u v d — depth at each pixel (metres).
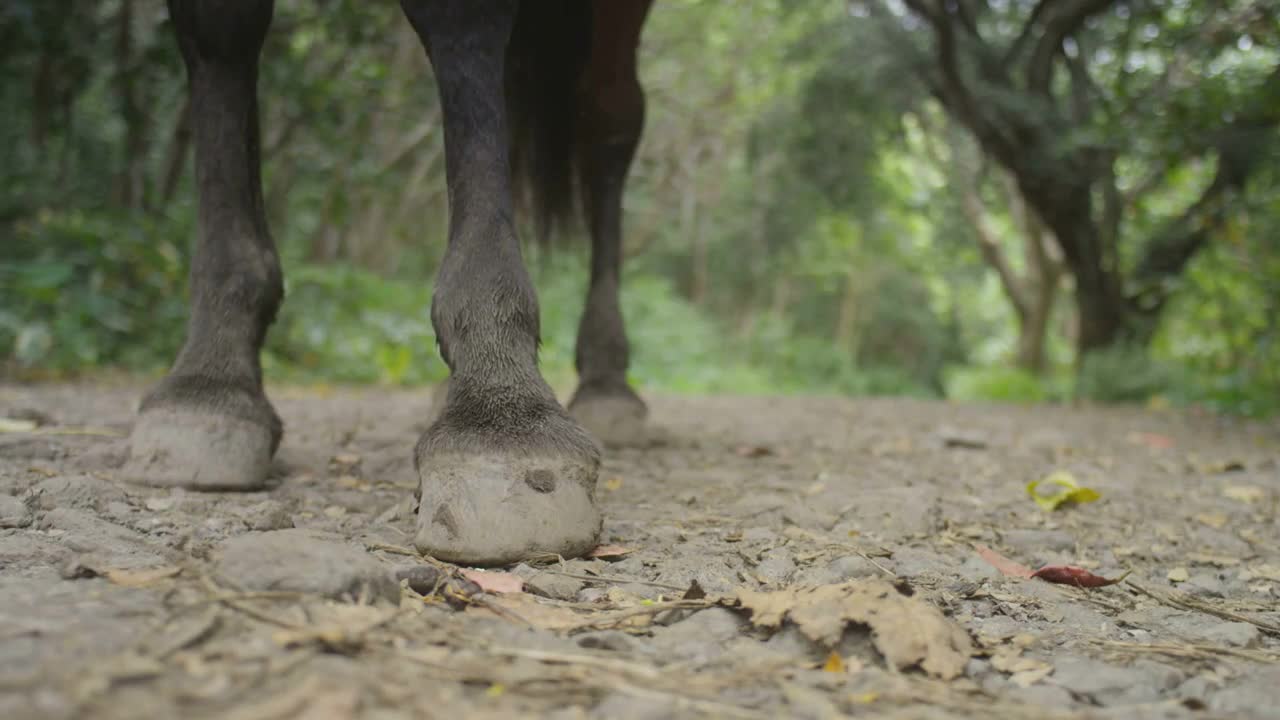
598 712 1.51
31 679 1.42
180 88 9.25
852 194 15.71
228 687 1.45
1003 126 13.20
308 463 3.54
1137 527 3.35
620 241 4.24
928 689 1.70
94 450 3.22
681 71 17.70
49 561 2.09
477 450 2.29
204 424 2.88
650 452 4.30
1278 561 2.94
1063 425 7.85
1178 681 1.81
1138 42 10.61
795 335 26.89
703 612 2.01
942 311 32.28
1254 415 9.85
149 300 8.96
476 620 1.88
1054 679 1.80
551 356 12.52
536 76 3.93
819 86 14.35
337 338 10.24
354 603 1.83
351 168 10.69
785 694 1.62
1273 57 10.75
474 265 2.40
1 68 8.89
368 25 9.38
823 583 2.34
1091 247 13.99
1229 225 13.36
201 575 1.89
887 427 6.85
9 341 8.08
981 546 2.85
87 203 10.56
